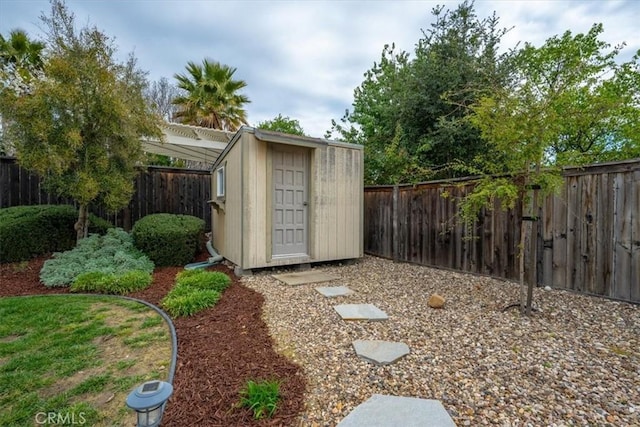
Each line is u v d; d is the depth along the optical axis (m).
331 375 1.95
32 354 2.24
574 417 1.54
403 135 6.80
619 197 3.24
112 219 6.98
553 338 2.43
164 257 5.00
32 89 4.48
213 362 2.11
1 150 6.08
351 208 5.70
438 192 5.16
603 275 3.36
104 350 2.32
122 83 5.06
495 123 2.91
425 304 3.32
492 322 2.77
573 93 3.01
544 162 3.24
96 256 4.70
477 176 4.55
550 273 3.82
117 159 5.24
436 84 6.31
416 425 1.49
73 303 3.30
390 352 2.20
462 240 4.84
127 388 1.86
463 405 1.65
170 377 1.91
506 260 4.29
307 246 5.23
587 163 3.62
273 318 2.92
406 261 5.73
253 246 4.60
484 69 5.92
